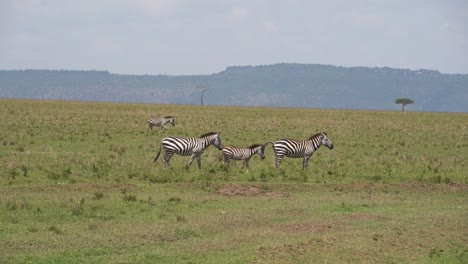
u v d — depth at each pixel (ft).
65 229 91.30
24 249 79.87
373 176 159.94
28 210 102.37
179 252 82.02
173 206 111.86
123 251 81.71
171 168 155.33
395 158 203.92
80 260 76.48
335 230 98.73
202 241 88.28
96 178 139.13
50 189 121.90
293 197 126.82
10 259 75.05
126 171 150.71
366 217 109.60
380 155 215.72
